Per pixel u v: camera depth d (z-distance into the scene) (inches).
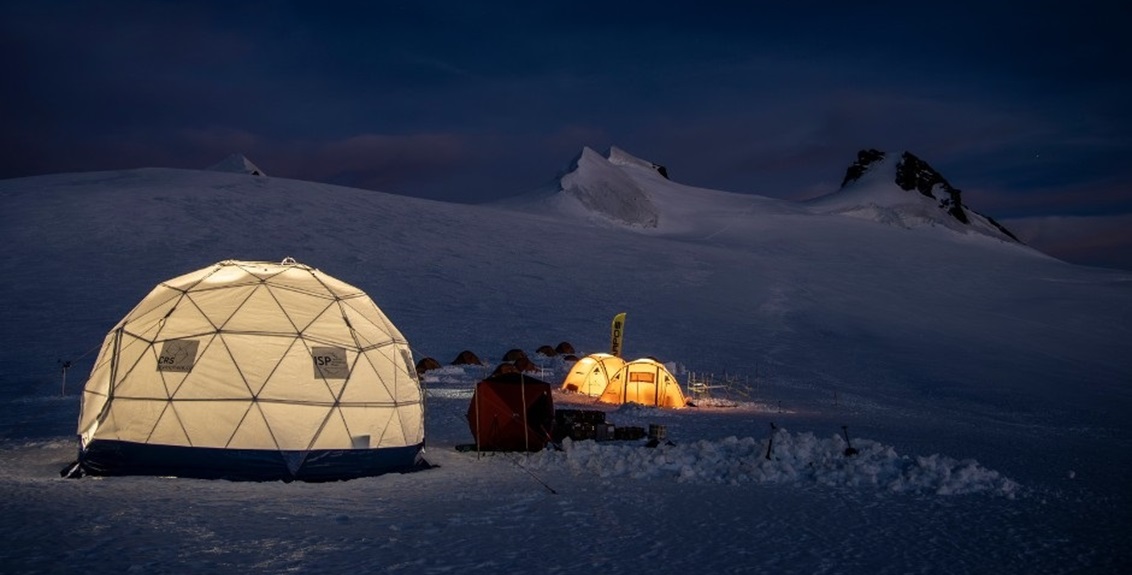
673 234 3745.1
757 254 3164.4
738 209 4456.2
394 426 551.5
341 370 540.1
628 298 2167.8
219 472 502.9
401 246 2406.5
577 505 454.3
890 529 418.9
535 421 647.1
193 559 319.9
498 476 542.0
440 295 1972.2
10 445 623.2
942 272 3149.6
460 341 1568.7
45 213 2229.3
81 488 456.8
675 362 1556.3
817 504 476.1
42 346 1285.7
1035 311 2608.3
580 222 3718.0
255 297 558.3
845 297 2506.2
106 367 539.5
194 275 586.2
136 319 553.3
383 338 582.9
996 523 442.6
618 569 328.8
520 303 1980.8
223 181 2869.1
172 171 3019.2
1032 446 841.5
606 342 1678.2
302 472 508.7
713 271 2637.8
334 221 2561.5
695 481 538.0
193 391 515.2
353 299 595.2
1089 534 424.8
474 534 380.2
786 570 336.5
